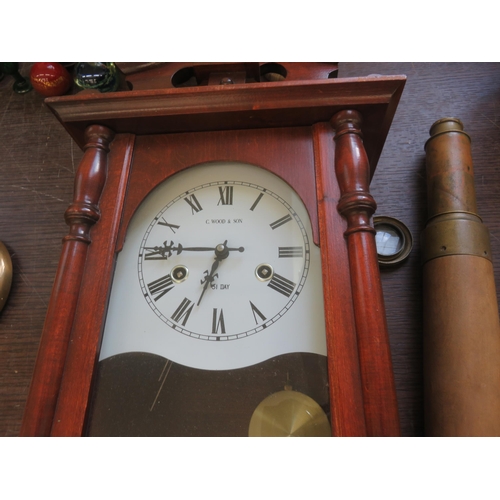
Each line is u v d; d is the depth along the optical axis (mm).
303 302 740
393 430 611
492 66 1234
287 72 896
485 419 772
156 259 806
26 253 1160
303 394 677
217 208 834
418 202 1116
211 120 838
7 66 1303
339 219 748
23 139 1288
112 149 863
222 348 731
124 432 677
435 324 875
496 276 1034
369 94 788
